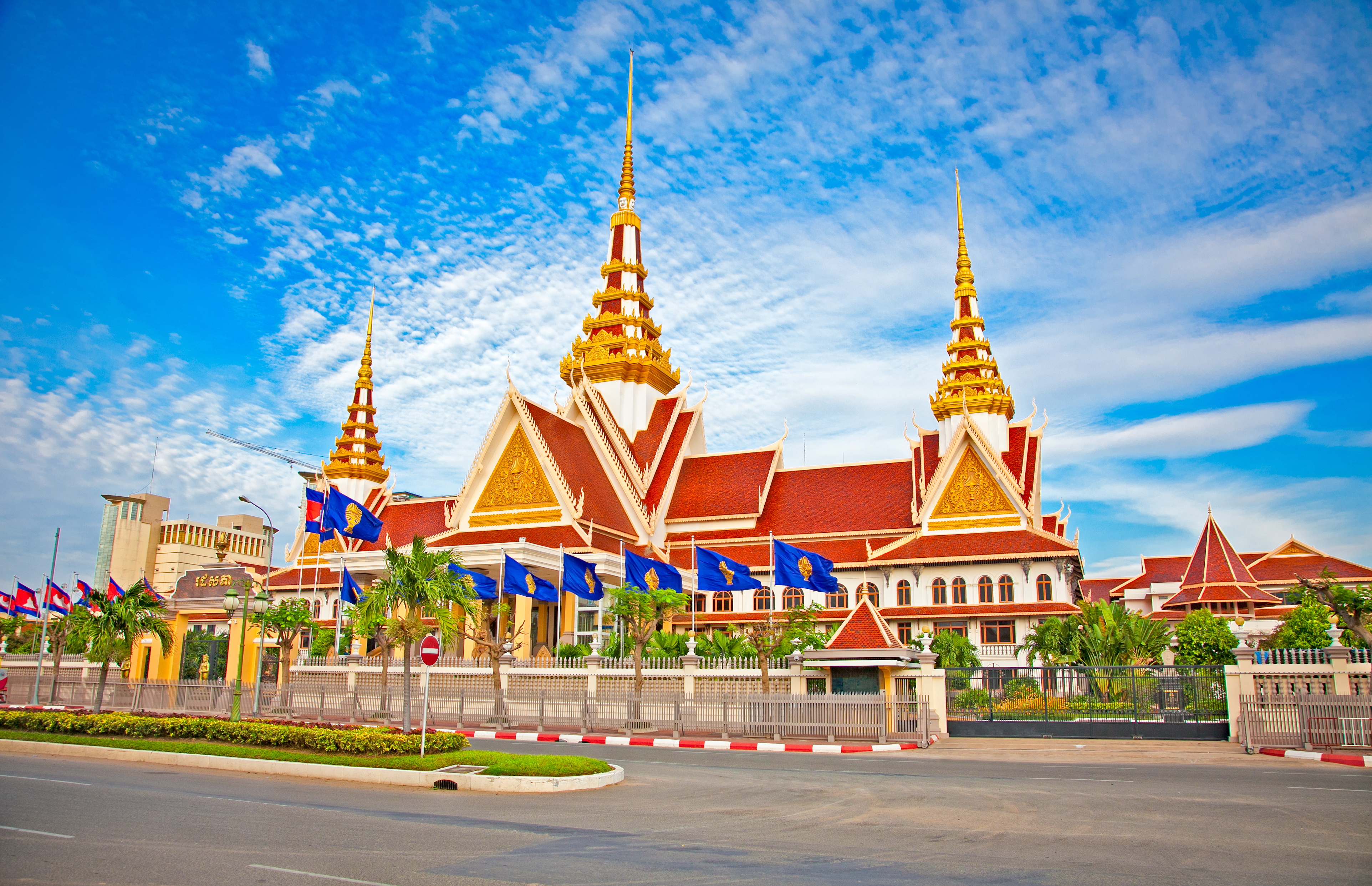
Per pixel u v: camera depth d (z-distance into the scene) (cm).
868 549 6278
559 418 6812
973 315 7362
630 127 8794
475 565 5638
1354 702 2884
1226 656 5075
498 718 4072
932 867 1245
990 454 6222
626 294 8162
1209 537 7044
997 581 5966
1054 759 2839
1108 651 4803
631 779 2291
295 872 1166
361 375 9581
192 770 2389
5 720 3114
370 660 5050
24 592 5612
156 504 16825
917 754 3022
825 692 3903
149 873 1157
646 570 4278
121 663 4784
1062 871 1221
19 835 1386
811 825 1580
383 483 9394
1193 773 2425
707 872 1199
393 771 2150
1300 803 1844
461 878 1147
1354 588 6431
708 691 4134
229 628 6469
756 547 6762
